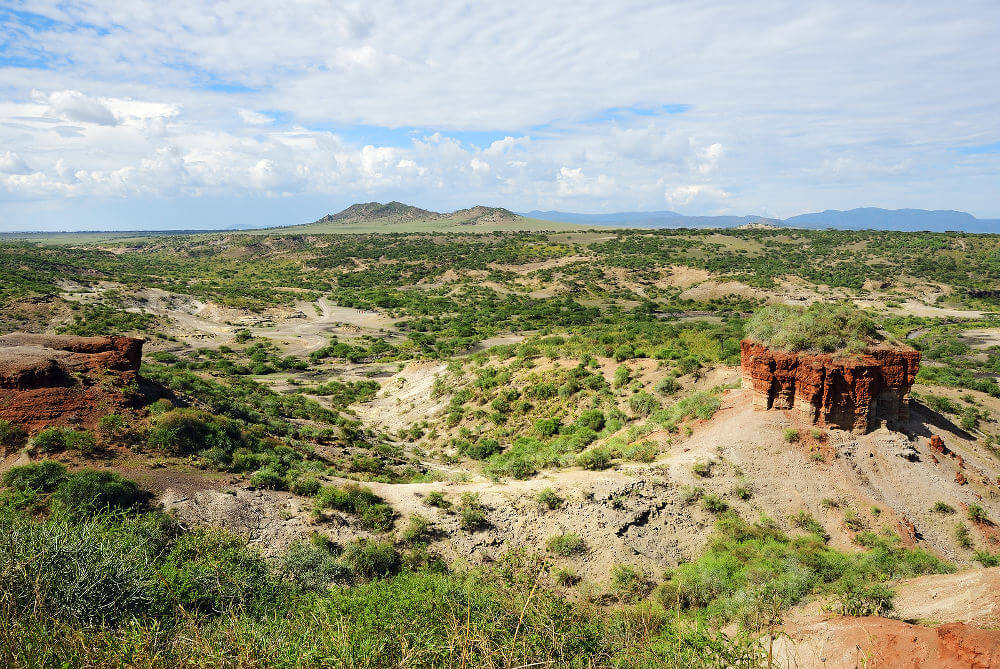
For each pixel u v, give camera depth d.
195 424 25.38
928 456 26.72
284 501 21.39
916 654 9.63
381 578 17.91
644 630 9.84
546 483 25.38
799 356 27.83
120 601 8.53
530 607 8.91
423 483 25.94
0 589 7.25
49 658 6.07
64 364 26.95
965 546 22.47
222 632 7.13
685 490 24.39
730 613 15.39
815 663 10.67
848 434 26.89
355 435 39.34
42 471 18.25
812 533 22.62
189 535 16.73
